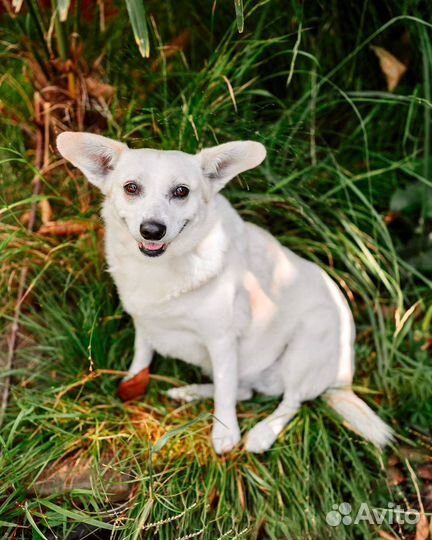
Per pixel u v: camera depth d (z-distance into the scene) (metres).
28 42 1.67
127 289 1.51
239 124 1.71
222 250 1.48
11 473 1.49
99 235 1.67
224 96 1.71
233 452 1.56
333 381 1.61
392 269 1.77
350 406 1.60
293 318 1.57
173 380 1.65
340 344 1.60
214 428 1.57
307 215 1.71
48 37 1.63
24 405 1.56
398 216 1.82
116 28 1.75
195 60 1.82
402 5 1.76
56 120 1.69
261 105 1.80
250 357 1.59
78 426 1.56
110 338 1.67
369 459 1.61
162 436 1.50
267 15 1.78
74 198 1.71
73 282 1.66
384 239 1.70
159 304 1.50
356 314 1.75
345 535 1.53
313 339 1.57
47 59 1.69
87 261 1.68
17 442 1.56
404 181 1.83
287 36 1.73
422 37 1.69
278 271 1.56
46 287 1.69
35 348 1.62
